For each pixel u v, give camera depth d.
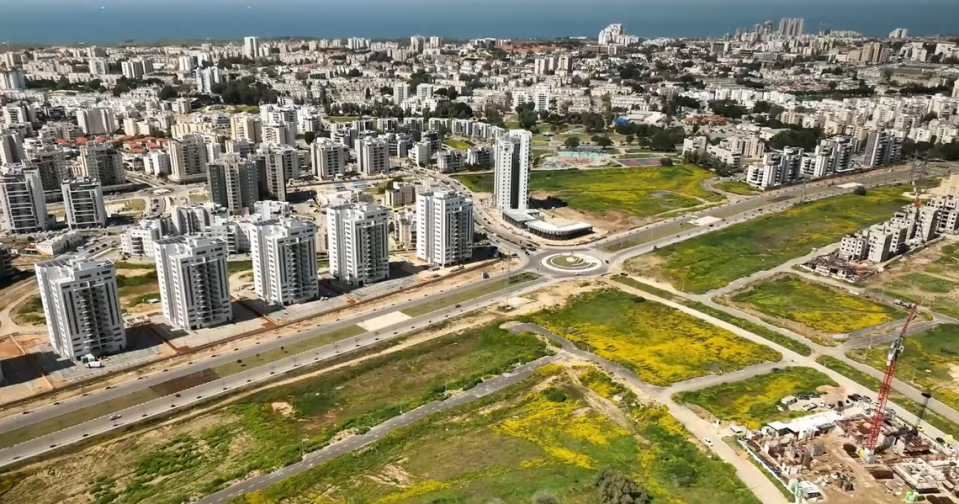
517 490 162.38
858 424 189.75
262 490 164.75
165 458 179.88
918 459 177.25
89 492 166.38
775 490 164.50
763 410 199.62
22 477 172.12
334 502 160.75
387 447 183.38
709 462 175.00
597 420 197.00
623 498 152.88
